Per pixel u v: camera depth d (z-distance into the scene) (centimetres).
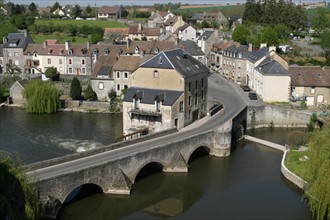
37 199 3603
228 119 6638
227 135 5844
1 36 13812
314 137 4534
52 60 10719
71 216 4194
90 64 10431
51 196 3866
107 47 10438
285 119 7531
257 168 5562
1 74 10456
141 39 14412
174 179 5162
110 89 8850
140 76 6359
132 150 4891
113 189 4456
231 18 19225
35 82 8638
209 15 19388
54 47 10838
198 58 11025
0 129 7138
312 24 15075
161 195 4769
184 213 4353
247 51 9912
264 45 9944
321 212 3906
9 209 2817
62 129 7175
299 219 4200
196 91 6594
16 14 18675
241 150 6288
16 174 3409
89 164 4341
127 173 4597
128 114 6325
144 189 4847
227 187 4969
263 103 7894
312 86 8025
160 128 6147
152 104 6122
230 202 4584
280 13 15050
